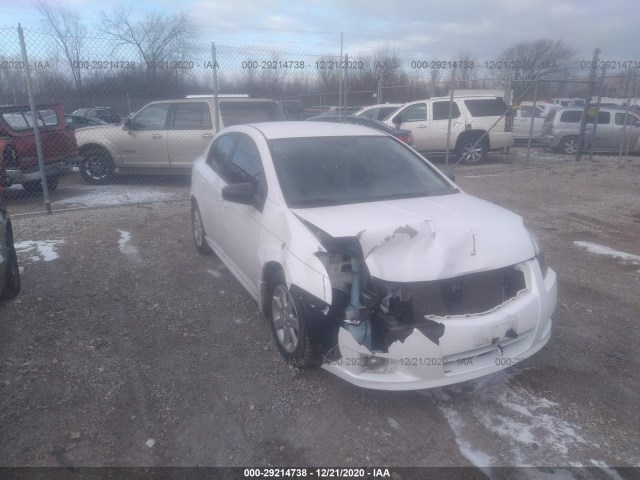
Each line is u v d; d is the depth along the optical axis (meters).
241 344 4.20
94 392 3.56
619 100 23.52
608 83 23.88
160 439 3.12
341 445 3.08
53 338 4.27
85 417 3.31
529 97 20.83
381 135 5.04
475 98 14.59
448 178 4.78
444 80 15.78
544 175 12.60
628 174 12.86
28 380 3.68
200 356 4.02
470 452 3.01
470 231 3.45
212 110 10.45
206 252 6.24
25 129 9.05
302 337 3.44
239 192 4.17
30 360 3.93
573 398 3.52
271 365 3.89
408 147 5.01
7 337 4.27
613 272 5.91
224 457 2.99
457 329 3.10
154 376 3.75
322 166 4.35
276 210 3.93
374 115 16.33
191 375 3.77
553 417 3.32
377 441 3.11
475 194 10.30
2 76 10.60
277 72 14.05
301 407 3.42
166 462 2.95
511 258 3.42
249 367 3.87
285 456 2.99
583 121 14.92
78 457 2.97
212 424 3.25
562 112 17.38
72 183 11.36
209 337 4.31
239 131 5.25
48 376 3.73
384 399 3.49
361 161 4.52
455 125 14.45
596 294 5.26
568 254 6.54
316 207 3.91
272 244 3.88
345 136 4.84
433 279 3.16
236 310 4.80
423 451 3.03
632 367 3.91
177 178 11.81
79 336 4.31
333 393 3.55
